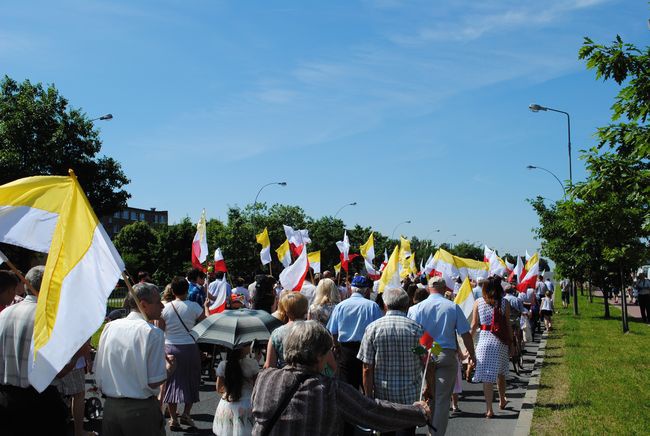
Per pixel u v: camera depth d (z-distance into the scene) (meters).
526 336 16.84
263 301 9.31
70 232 4.43
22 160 30.89
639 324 24.20
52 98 32.00
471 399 10.30
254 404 3.51
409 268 20.05
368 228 71.56
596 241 18.55
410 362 5.73
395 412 3.59
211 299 14.41
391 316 5.84
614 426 7.79
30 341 4.71
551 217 28.00
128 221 123.62
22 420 4.66
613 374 11.67
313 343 3.50
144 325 4.80
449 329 7.04
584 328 22.34
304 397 3.39
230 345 5.60
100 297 4.38
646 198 7.91
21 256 23.22
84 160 32.94
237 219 45.88
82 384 7.06
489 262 19.33
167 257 66.56
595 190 8.12
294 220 68.12
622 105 8.15
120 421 4.70
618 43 8.09
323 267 66.94
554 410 8.84
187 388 7.94
